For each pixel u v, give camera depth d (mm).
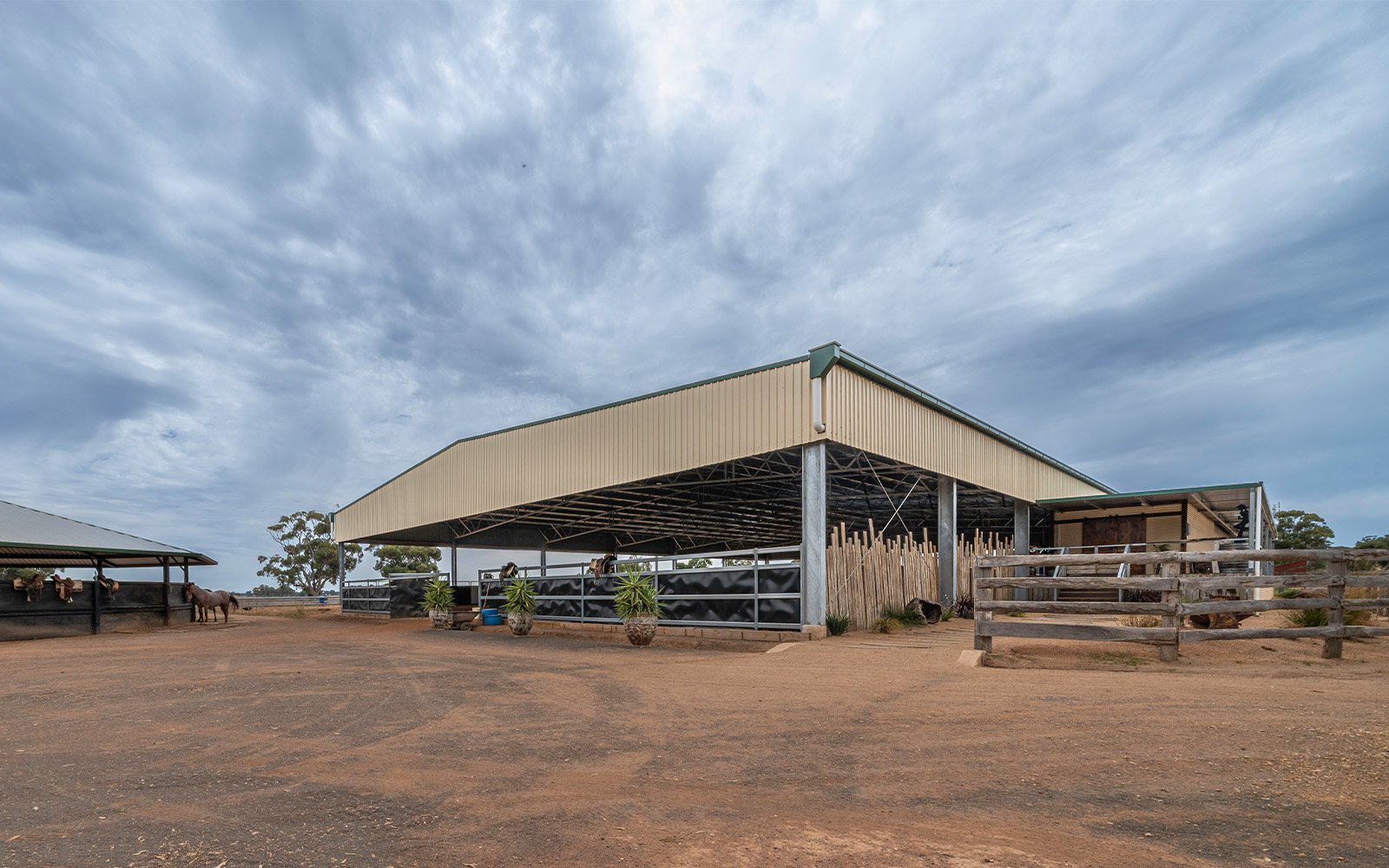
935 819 3252
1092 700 5441
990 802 3457
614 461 17156
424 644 13445
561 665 9391
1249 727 4531
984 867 2711
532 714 5973
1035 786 3654
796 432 13180
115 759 4758
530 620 15188
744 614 12758
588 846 3020
